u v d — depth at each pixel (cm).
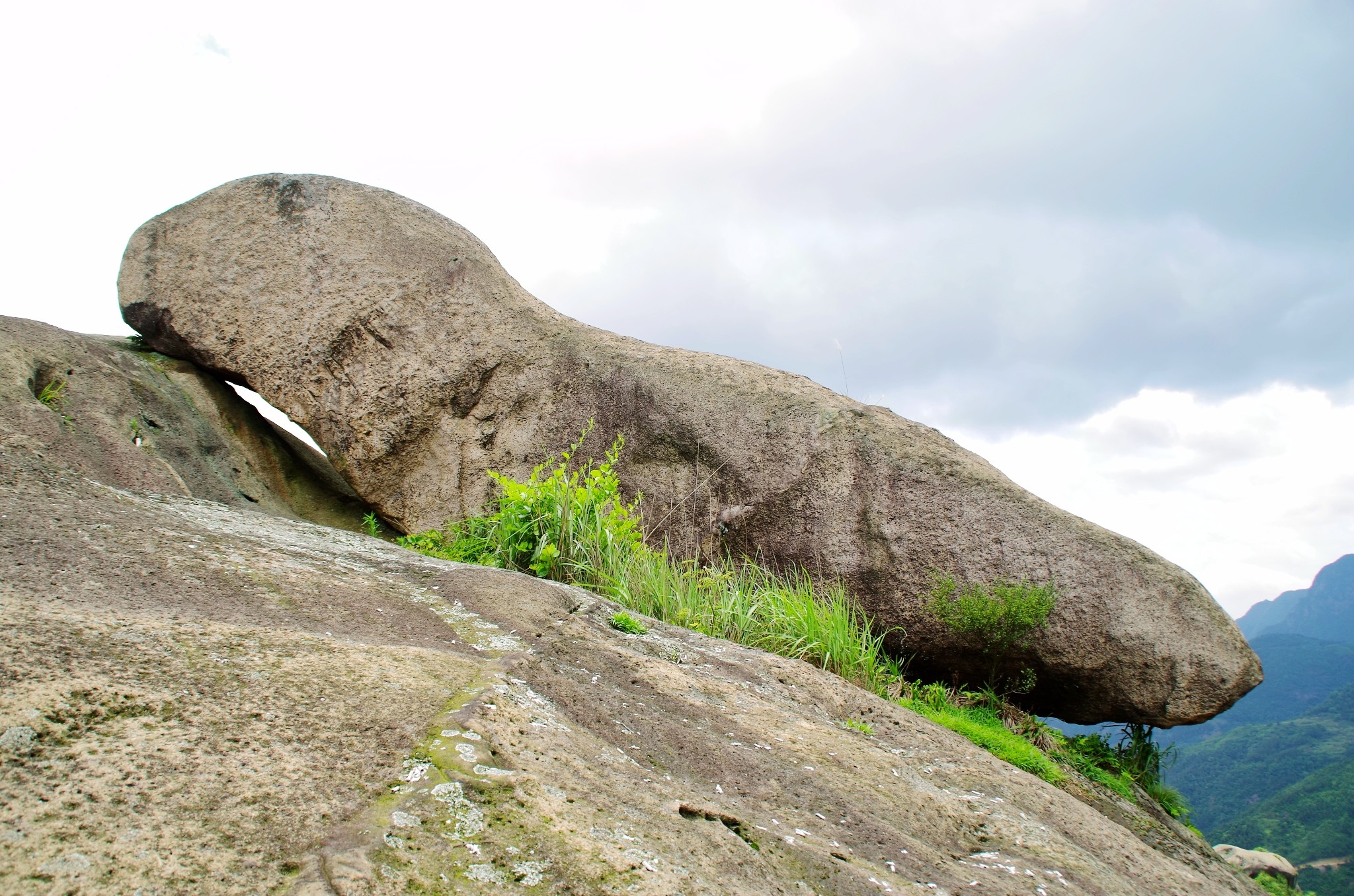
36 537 287
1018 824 335
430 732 214
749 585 709
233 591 293
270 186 904
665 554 685
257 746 187
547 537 620
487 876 170
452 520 841
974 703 688
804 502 748
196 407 862
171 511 413
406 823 177
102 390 707
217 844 156
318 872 156
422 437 862
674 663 403
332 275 877
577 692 296
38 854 142
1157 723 678
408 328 873
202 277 877
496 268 923
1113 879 311
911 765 379
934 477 725
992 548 696
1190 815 656
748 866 212
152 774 168
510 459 848
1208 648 659
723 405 798
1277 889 1036
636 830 204
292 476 906
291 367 863
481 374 873
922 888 250
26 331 695
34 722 170
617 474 809
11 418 594
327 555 411
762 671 437
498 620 354
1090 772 627
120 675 198
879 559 717
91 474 611
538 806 197
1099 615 669
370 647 263
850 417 766
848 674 592
